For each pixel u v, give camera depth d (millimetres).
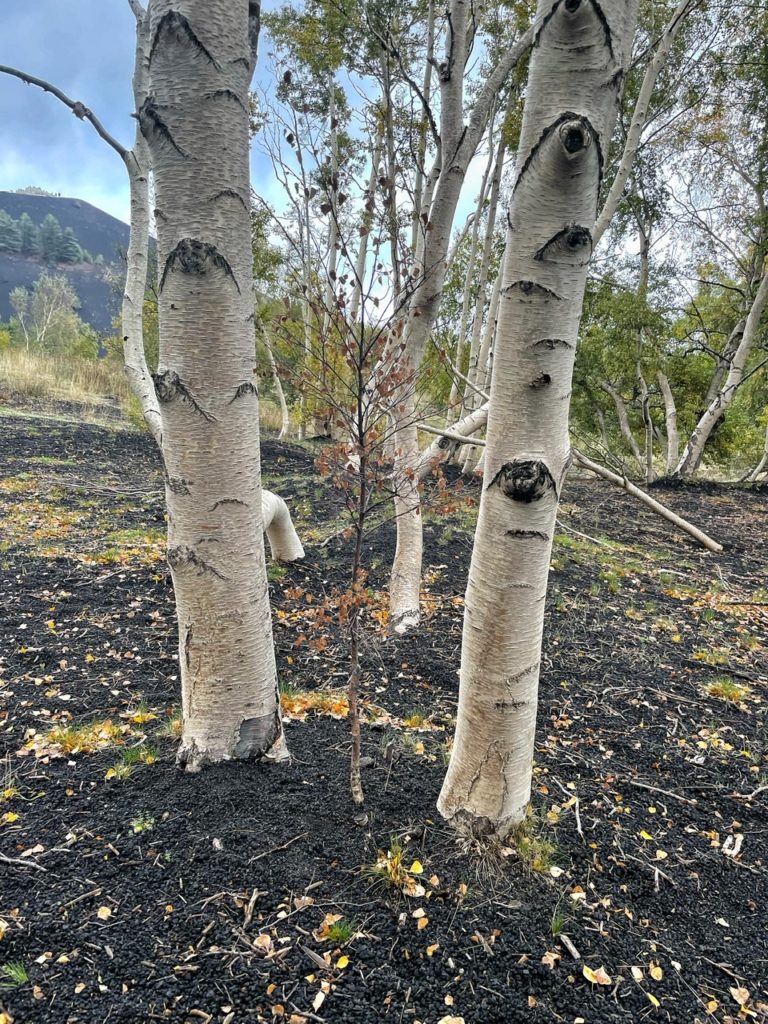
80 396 15328
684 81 7938
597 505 9445
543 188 1369
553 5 1258
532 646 1788
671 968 1693
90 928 1622
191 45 1566
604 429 11539
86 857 1843
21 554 4871
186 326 1768
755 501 10219
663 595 5266
